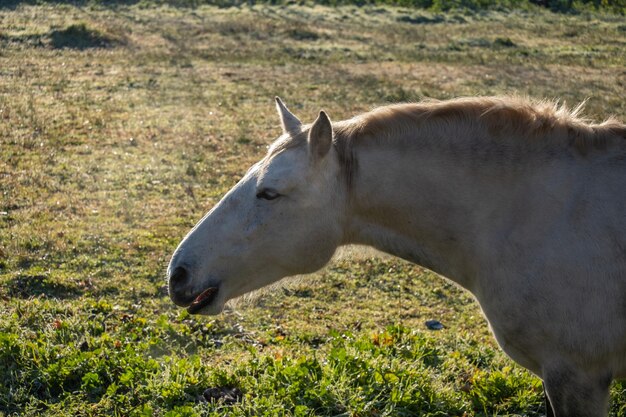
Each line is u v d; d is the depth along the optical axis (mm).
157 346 5465
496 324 3566
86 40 22609
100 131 12977
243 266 3645
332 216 3641
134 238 8078
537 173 3490
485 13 32656
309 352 5602
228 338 5836
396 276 7457
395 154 3613
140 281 6992
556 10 34594
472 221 3555
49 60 19875
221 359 5426
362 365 4941
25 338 5418
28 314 5965
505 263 3467
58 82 17203
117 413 4527
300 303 6746
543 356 3477
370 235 3762
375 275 7445
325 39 25062
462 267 3672
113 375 4887
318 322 6379
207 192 9828
